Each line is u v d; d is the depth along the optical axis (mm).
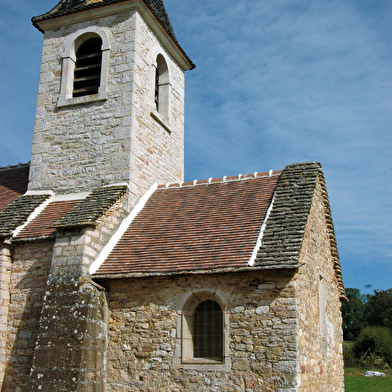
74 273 10703
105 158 14070
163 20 16484
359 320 58500
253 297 9938
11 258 12086
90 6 15336
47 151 14797
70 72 15414
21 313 11516
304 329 10180
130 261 11234
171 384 10016
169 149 16375
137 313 10750
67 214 11836
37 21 15930
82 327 10148
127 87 14523
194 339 10461
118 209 12766
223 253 10531
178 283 10617
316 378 10789
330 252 14383
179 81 17859
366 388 25312
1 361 11211
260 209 11969
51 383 9812
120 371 10484
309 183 12281
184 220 12516
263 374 9422
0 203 14414
